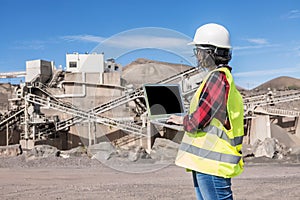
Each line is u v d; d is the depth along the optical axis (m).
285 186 14.34
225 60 4.24
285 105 43.28
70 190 13.95
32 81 43.44
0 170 21.94
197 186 4.40
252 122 36.75
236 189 13.73
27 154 27.03
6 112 42.94
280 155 29.19
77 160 24.91
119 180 16.94
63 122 39.12
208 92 4.00
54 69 45.66
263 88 54.50
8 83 52.22
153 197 12.26
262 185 14.60
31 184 15.95
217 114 4.00
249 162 26.88
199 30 4.28
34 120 39.47
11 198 12.60
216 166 4.03
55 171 21.20
